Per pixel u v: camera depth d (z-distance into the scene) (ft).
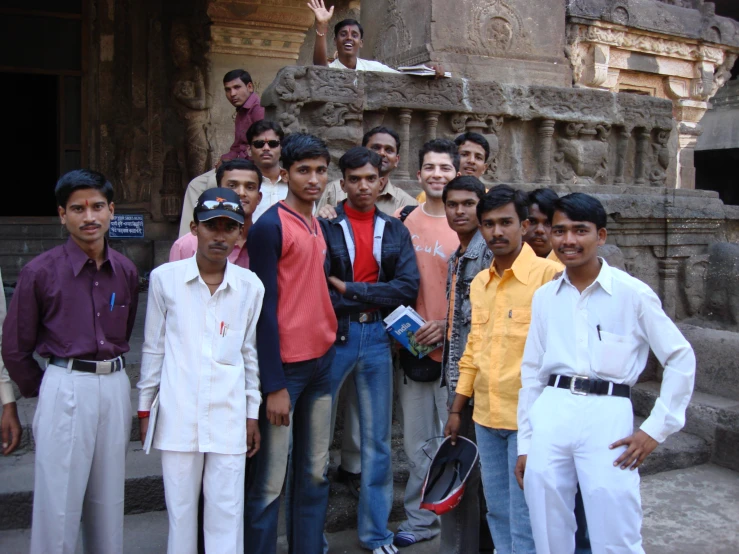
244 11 28.43
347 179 9.84
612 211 15.72
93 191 7.82
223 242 7.80
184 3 29.30
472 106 15.34
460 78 15.23
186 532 7.82
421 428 10.45
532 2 17.71
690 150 39.37
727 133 50.47
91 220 7.81
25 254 26.63
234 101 14.30
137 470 11.05
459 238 9.61
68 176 7.79
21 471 10.95
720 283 16.79
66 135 28.81
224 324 8.01
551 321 7.64
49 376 7.91
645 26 34.91
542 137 16.39
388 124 14.78
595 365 7.29
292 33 29.66
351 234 9.94
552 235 7.52
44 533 7.82
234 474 7.91
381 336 10.00
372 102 14.20
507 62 17.42
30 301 7.80
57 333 7.88
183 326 7.95
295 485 9.24
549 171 16.51
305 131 13.55
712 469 13.44
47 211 38.91
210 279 8.08
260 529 8.65
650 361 15.70
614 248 15.44
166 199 29.12
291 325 8.64
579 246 7.29
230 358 8.02
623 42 34.83
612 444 7.11
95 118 28.76
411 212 11.07
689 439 13.87
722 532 10.95
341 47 15.37
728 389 14.35
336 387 9.75
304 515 9.19
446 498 8.54
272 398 8.36
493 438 8.61
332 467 11.85
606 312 7.33
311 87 13.44
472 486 9.13
